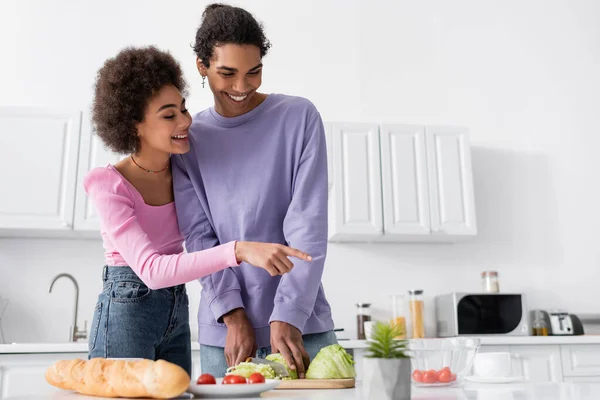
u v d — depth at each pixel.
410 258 3.59
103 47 3.55
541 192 3.82
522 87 3.96
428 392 0.90
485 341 3.01
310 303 1.25
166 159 1.43
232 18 1.34
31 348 2.55
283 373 1.07
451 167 3.37
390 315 3.49
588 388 0.93
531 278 3.69
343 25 3.83
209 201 1.46
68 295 3.25
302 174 1.42
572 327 3.37
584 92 4.02
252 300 1.38
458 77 3.90
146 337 1.33
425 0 3.96
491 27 4.00
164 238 1.45
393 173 3.30
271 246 1.09
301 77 3.73
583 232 3.80
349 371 1.04
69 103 3.46
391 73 3.83
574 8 4.14
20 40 3.49
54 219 2.95
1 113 2.99
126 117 1.33
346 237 3.36
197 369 2.73
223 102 1.46
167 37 3.63
